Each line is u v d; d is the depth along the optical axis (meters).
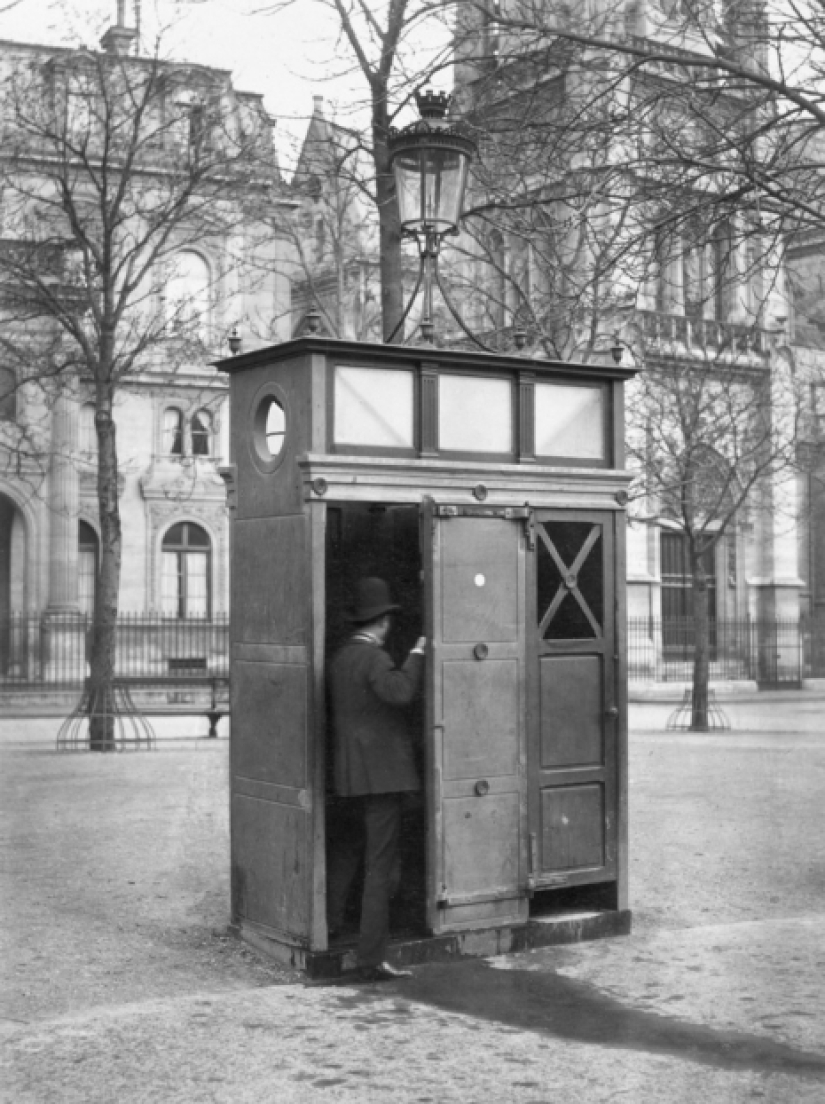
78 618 40.56
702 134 10.91
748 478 26.53
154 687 36.16
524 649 7.39
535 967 7.02
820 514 44.72
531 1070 5.42
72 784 15.39
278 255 42.19
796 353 32.59
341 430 6.95
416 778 6.84
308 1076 5.36
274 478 7.12
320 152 17.67
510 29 10.90
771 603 43.72
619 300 11.99
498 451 7.43
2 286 23.77
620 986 6.64
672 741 21.72
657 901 8.83
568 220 10.31
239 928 7.50
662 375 24.56
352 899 7.53
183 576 44.38
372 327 26.23
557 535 7.81
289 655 7.01
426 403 7.16
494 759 7.28
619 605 7.75
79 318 26.55
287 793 7.03
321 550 6.86
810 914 8.43
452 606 7.15
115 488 21.69
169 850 10.77
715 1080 5.28
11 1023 6.12
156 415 43.88
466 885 7.18
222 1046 5.74
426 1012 6.23
